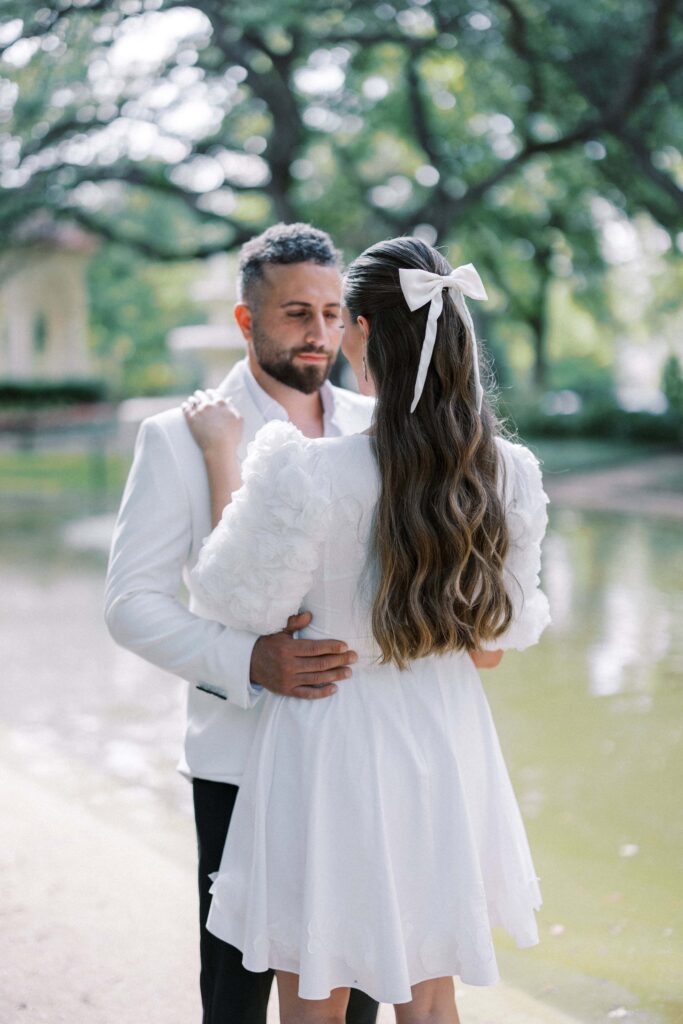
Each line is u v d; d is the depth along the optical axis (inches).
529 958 106.0
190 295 1241.4
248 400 79.0
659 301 829.8
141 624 67.1
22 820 132.1
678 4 400.8
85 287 1197.1
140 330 1258.0
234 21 388.5
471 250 788.0
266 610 60.6
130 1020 90.7
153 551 70.1
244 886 63.2
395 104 562.9
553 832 137.2
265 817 62.3
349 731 61.5
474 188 539.5
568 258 807.1
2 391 1035.9
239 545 59.9
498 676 209.8
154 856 123.4
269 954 61.9
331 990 63.1
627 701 192.7
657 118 481.7
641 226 676.1
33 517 456.1
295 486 58.0
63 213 569.9
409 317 59.6
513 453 64.2
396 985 58.7
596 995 98.3
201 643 64.8
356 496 59.7
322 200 634.2
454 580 59.5
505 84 499.5
